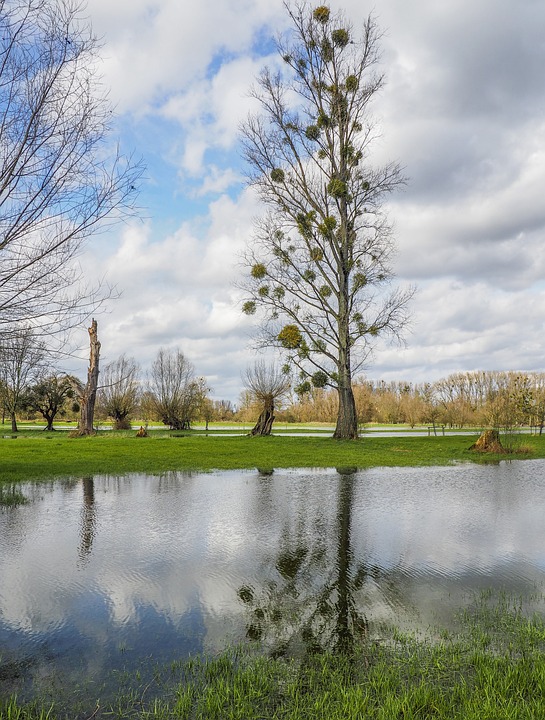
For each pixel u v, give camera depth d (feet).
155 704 13.74
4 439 114.62
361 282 103.96
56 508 38.22
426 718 12.95
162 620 19.07
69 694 14.33
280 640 17.54
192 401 194.49
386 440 106.11
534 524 34.12
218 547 28.37
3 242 21.03
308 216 103.76
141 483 50.21
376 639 17.58
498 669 15.35
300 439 105.81
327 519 35.29
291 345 98.53
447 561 26.17
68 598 21.06
